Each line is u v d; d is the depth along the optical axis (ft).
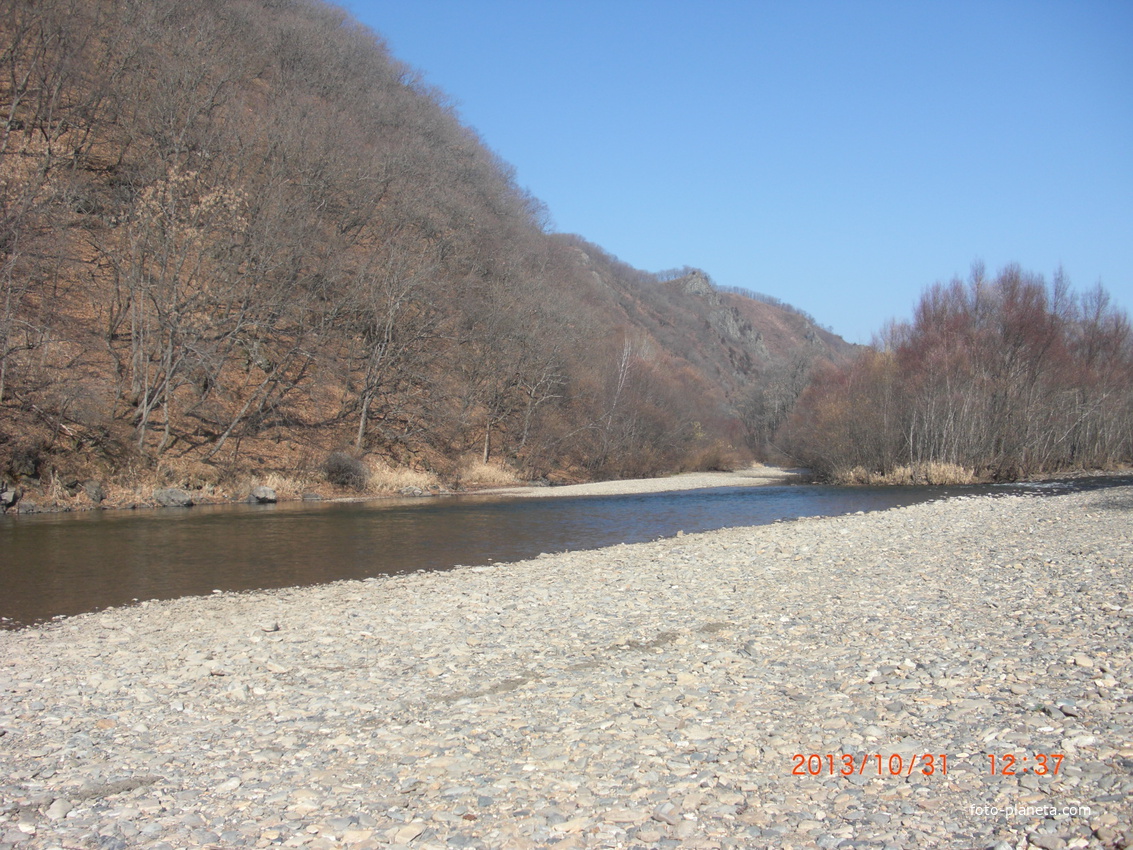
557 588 50.19
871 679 28.22
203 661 34.47
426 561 63.10
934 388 150.10
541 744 23.85
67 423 94.99
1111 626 32.86
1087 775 19.01
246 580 55.01
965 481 142.82
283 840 18.30
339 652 35.86
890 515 87.71
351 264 148.36
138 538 72.33
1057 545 58.34
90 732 26.18
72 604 47.39
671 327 467.52
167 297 110.11
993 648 30.99
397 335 142.10
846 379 185.16
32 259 99.55
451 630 39.58
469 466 142.72
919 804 18.45
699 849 16.99
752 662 31.68
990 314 167.02
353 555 65.57
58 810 20.04
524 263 207.31
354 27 279.49
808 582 49.21
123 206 114.83
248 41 199.41
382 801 20.31
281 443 119.44
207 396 115.24
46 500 87.71
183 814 19.88
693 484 154.92
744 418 326.24
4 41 134.62
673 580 51.72
